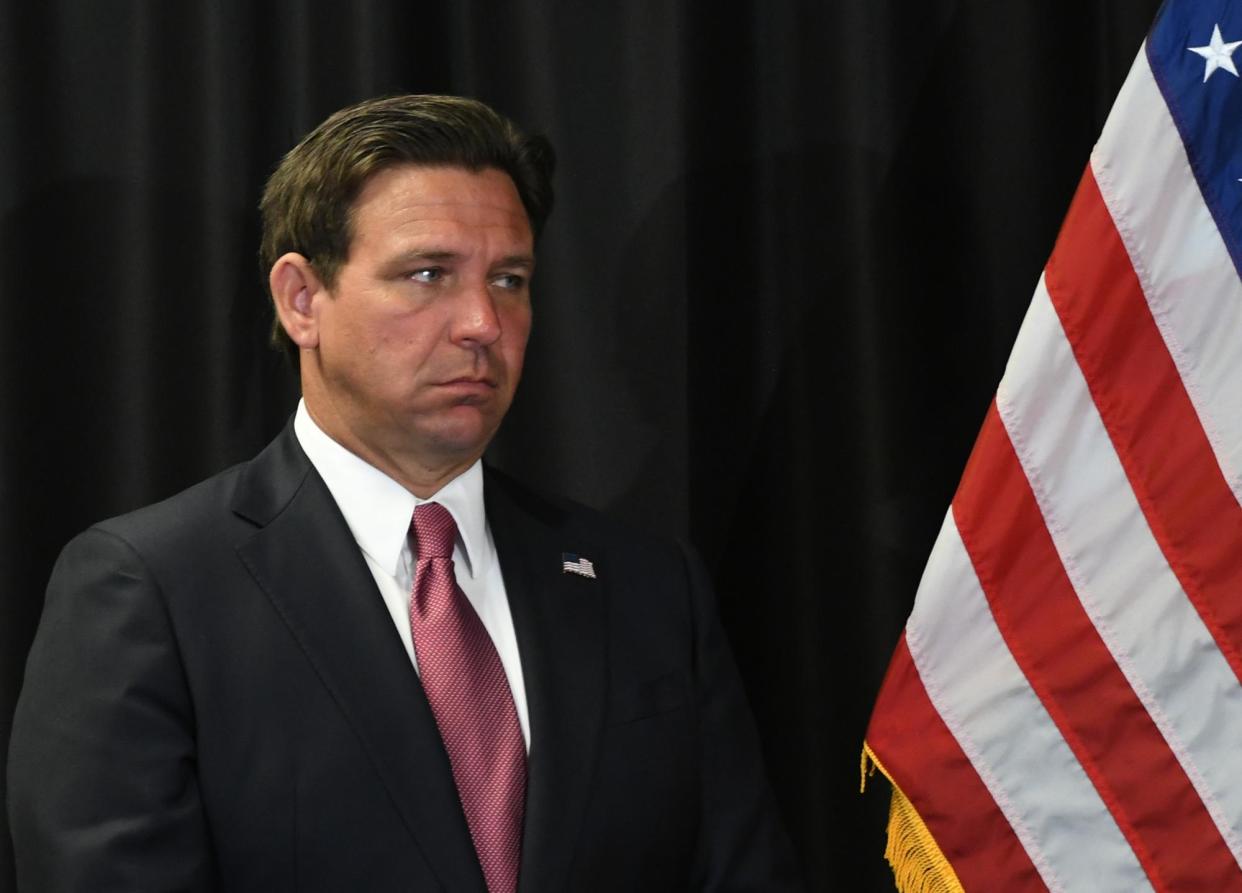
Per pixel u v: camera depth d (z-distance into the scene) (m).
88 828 5.49
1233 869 6.79
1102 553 7.03
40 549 8.27
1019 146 8.67
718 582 8.73
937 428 8.70
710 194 8.69
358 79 8.41
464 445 6.16
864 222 8.62
